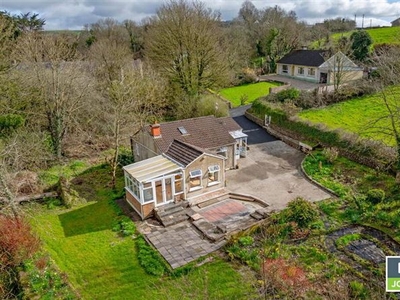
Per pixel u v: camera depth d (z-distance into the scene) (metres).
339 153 31.86
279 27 76.62
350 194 25.12
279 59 71.56
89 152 36.66
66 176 31.17
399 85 33.25
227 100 52.81
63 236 22.42
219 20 53.44
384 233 20.58
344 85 45.91
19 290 17.30
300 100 43.62
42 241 21.39
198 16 46.53
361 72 52.38
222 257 19.59
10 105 33.12
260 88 60.34
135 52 75.25
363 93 44.72
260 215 23.38
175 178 24.89
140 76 43.94
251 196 25.98
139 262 19.64
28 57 35.19
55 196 27.50
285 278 17.25
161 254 20.12
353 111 39.84
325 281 17.12
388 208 22.62
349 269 17.77
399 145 25.45
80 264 19.67
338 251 19.28
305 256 19.00
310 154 32.78
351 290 16.27
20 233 19.16
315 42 81.31
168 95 46.91
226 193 26.64
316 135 35.00
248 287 17.06
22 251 18.73
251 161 32.91
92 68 49.72
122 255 20.31
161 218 23.56
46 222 24.03
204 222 23.03
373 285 16.58
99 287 17.89
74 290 17.34
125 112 35.31
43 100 34.25
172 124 30.55
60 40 43.31
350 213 22.84
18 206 21.84
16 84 33.31
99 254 20.48
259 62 76.25
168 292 17.22
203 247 20.62
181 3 46.12
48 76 34.66
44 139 32.03
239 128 33.88
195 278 18.03
